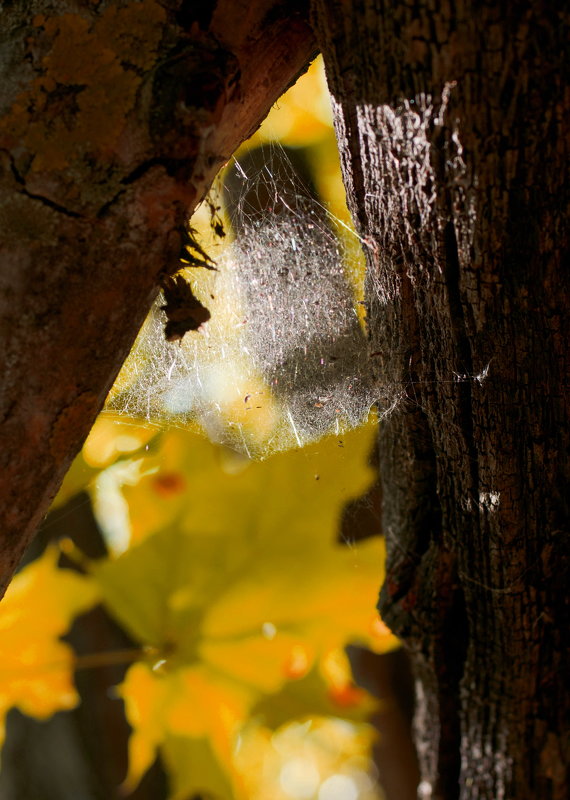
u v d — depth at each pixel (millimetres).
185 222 1252
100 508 1656
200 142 1239
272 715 1513
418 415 1313
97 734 1688
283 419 1397
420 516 1349
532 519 1312
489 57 1228
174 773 1502
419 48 1231
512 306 1271
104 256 1241
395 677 1645
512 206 1251
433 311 1282
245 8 1242
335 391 1368
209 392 1404
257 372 1388
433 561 1351
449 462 1312
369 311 1317
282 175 1412
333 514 1493
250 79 1256
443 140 1243
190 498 1496
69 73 1235
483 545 1322
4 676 1482
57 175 1236
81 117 1235
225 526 1494
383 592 1382
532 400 1288
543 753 1367
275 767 3311
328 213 1383
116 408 1408
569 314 1276
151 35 1236
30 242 1237
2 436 1245
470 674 1366
